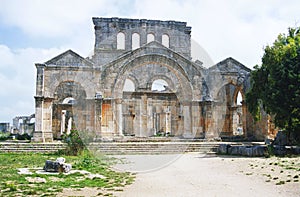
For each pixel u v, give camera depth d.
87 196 9.83
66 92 43.91
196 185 11.66
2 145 26.95
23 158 21.41
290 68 22.64
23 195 9.92
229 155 23.80
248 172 14.81
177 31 41.03
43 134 33.00
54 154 24.27
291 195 9.92
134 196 9.88
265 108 24.92
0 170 15.25
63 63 34.16
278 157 20.61
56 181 12.55
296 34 25.36
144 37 41.75
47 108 33.59
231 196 9.81
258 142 33.03
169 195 9.97
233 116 42.28
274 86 23.11
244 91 37.38
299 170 14.72
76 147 23.88
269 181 12.39
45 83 33.81
